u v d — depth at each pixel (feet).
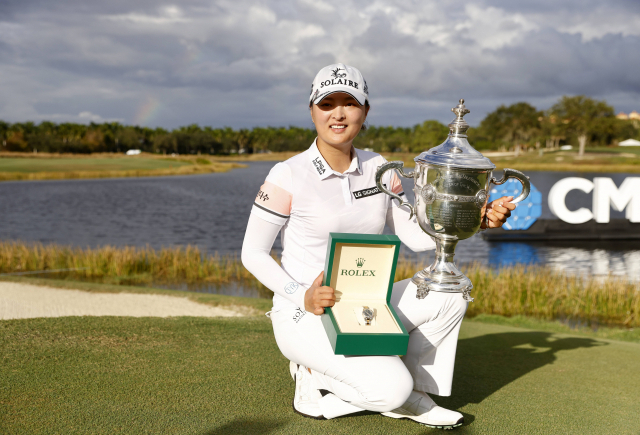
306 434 5.94
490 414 6.99
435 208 6.16
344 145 6.16
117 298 21.54
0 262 33.50
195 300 21.29
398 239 5.84
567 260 41.22
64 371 7.86
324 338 5.90
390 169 6.37
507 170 6.13
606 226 51.75
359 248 5.93
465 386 8.32
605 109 267.80
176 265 33.63
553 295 24.98
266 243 6.33
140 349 9.27
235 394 7.18
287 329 6.17
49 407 6.46
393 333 5.54
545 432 6.41
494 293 25.32
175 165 233.55
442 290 6.22
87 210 78.95
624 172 199.62
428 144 343.67
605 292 24.68
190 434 5.82
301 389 6.57
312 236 6.27
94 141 369.71
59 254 35.27
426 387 6.64
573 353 10.86
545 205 85.40
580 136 271.90
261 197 6.23
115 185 134.41
